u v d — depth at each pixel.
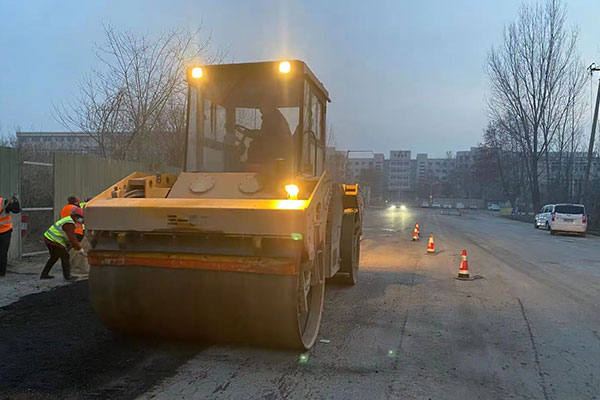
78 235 8.46
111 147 16.06
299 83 5.46
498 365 4.69
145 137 16.91
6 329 5.26
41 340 4.92
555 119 39.06
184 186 5.16
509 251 15.11
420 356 4.88
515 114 40.56
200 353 4.72
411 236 19.88
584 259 13.46
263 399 3.76
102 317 4.78
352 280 8.54
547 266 11.78
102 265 4.65
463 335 5.66
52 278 8.05
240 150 5.54
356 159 137.88
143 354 4.64
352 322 6.10
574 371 4.58
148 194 5.30
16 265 9.19
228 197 4.89
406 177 133.25
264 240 4.32
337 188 6.95
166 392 3.81
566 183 37.53
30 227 11.77
